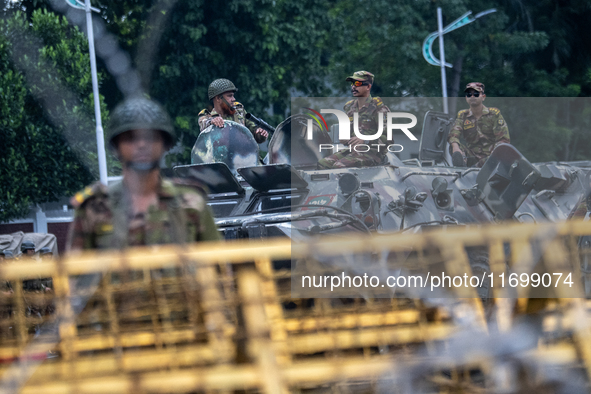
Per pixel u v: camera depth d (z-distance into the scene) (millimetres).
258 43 87625
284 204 23594
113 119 10812
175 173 24312
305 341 8625
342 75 97188
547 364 8648
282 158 26891
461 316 9336
